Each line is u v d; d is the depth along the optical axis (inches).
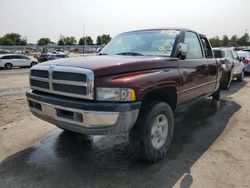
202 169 143.4
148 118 140.6
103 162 152.8
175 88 162.2
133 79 131.0
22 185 129.1
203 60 209.2
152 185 128.0
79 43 4862.2
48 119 148.7
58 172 141.5
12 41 4830.2
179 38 179.8
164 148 155.9
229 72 377.7
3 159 157.1
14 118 242.1
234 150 169.0
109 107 124.3
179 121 235.6
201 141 185.2
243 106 290.2
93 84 126.8
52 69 140.4
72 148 173.6
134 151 144.6
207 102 311.3
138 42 190.4
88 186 127.6
